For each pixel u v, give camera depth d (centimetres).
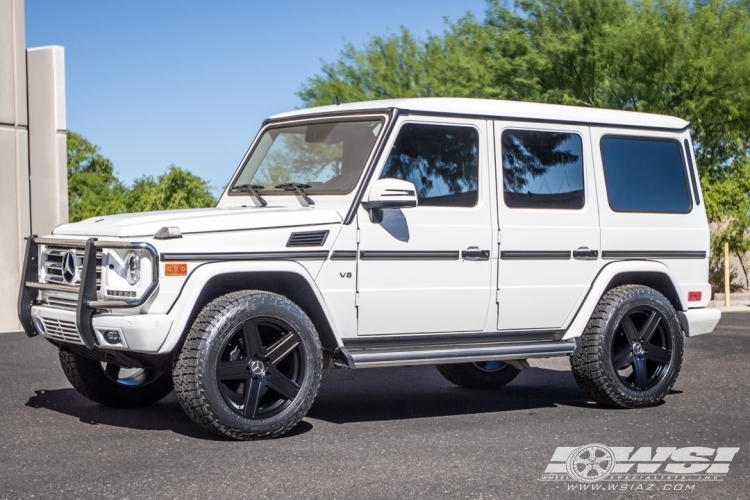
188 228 571
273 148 717
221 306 573
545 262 702
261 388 583
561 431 625
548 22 2252
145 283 559
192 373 563
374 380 884
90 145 7194
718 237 2127
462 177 672
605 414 698
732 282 2370
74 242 601
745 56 2033
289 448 563
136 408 709
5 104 1525
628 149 759
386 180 616
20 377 858
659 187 771
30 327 644
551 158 715
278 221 600
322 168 669
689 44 2050
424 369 959
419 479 492
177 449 559
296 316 593
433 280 654
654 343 752
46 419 657
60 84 1609
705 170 2186
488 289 677
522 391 822
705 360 1023
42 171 1614
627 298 723
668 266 766
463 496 462
